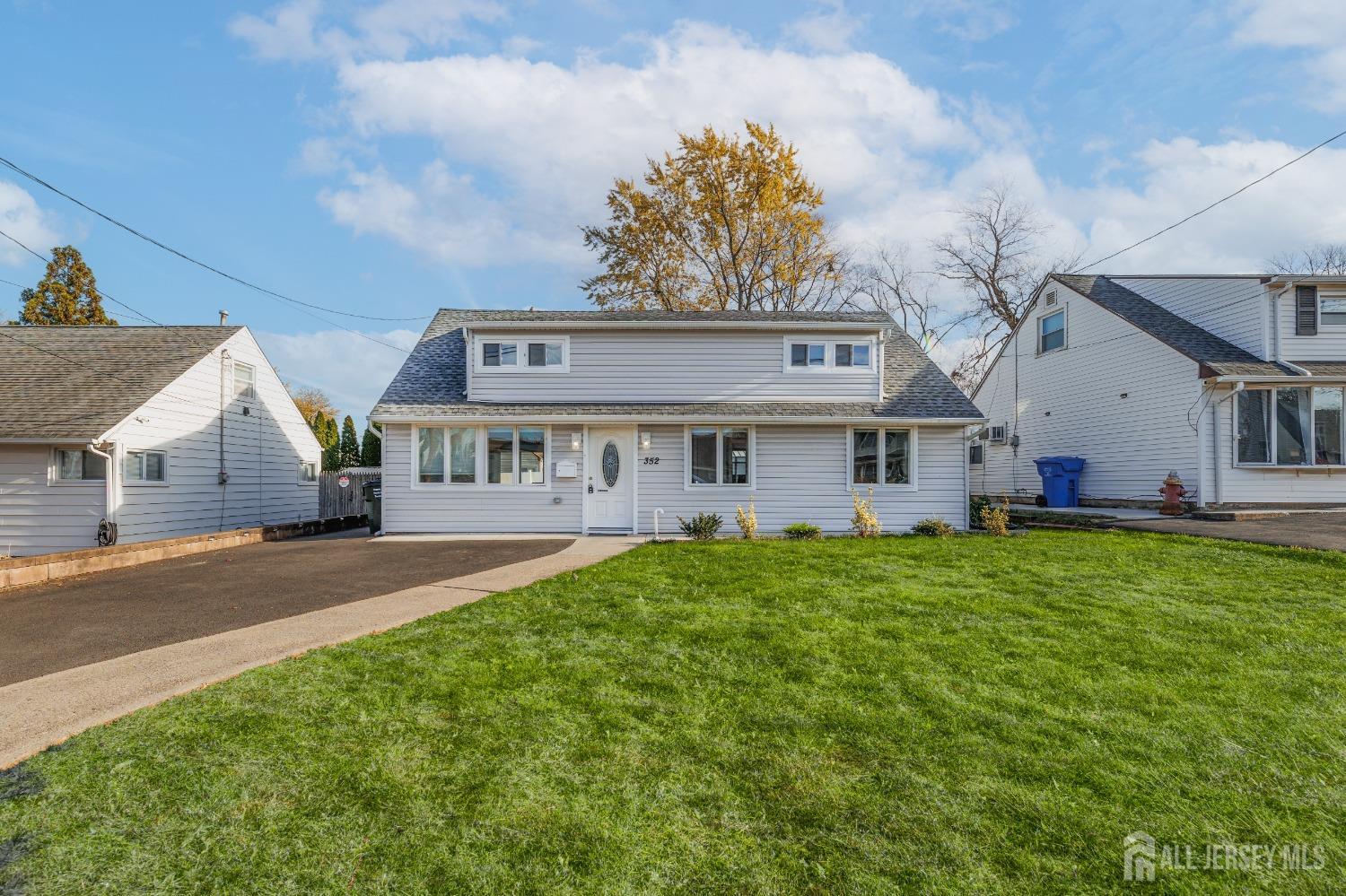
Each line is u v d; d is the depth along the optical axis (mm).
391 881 2523
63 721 3781
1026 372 22625
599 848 2729
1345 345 15367
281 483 20172
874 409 13930
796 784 3225
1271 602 6590
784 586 7453
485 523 13703
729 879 2557
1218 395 15289
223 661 4898
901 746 3605
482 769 3336
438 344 16719
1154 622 5898
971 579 7773
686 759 3463
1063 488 19078
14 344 16766
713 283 28094
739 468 13852
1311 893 2477
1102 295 19547
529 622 6020
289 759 3393
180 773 3230
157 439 14688
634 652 5141
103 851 2648
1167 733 3766
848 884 2527
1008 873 2596
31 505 13297
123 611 6711
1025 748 3588
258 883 2492
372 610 6566
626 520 13859
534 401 14273
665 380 14430
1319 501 15148
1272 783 3250
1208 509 15055
